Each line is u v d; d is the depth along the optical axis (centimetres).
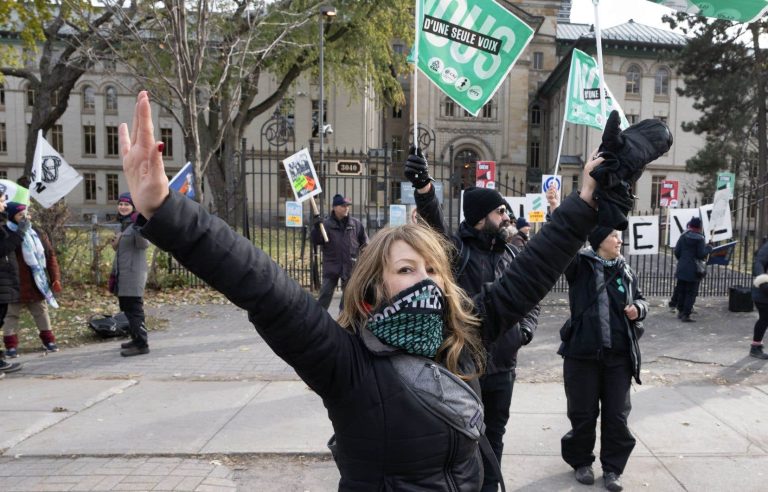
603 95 336
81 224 1235
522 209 1120
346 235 891
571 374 406
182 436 469
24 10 1539
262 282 144
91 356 732
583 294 405
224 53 1316
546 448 455
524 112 4750
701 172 3112
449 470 163
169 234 135
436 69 456
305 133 3706
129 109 4819
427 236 178
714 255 1030
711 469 419
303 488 389
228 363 698
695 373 674
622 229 168
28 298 725
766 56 2628
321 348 151
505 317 192
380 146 4691
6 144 4847
